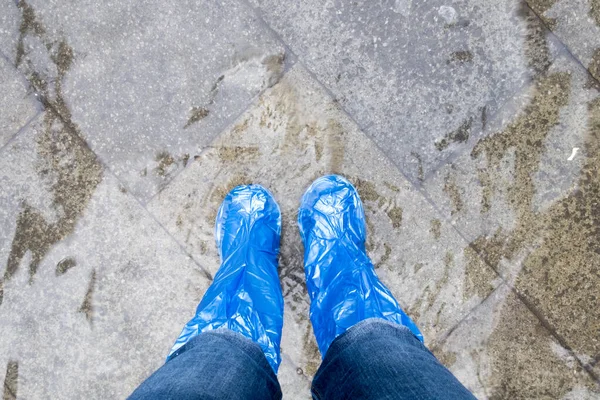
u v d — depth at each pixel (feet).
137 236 5.56
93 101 5.49
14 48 5.46
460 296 5.57
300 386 5.56
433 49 5.44
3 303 5.58
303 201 5.42
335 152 5.51
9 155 5.53
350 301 4.70
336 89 5.47
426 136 5.49
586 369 5.57
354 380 3.76
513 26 5.41
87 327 5.58
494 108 5.46
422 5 5.39
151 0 5.41
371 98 5.47
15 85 5.49
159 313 5.56
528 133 5.47
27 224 5.55
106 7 5.42
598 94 5.43
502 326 5.57
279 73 5.47
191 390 3.39
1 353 5.60
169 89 5.47
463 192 5.53
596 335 5.54
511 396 5.59
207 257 5.55
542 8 5.39
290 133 5.49
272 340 4.71
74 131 5.51
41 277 5.57
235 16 5.43
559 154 5.48
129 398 3.48
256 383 3.92
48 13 5.42
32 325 5.59
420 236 5.55
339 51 5.45
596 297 5.52
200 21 5.43
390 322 4.31
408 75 5.46
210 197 5.54
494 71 5.44
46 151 5.52
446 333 5.58
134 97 5.48
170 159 5.52
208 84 5.47
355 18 5.41
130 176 5.53
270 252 5.32
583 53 5.41
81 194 5.53
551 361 5.57
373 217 5.55
